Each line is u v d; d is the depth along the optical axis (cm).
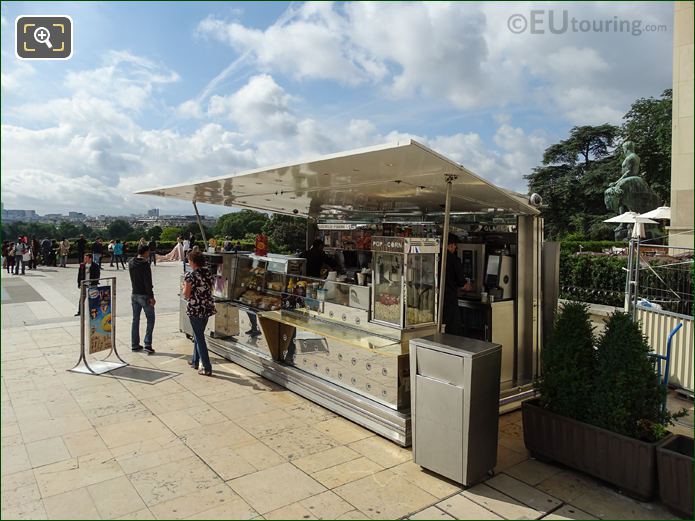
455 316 509
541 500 337
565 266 1316
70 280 1798
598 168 4269
